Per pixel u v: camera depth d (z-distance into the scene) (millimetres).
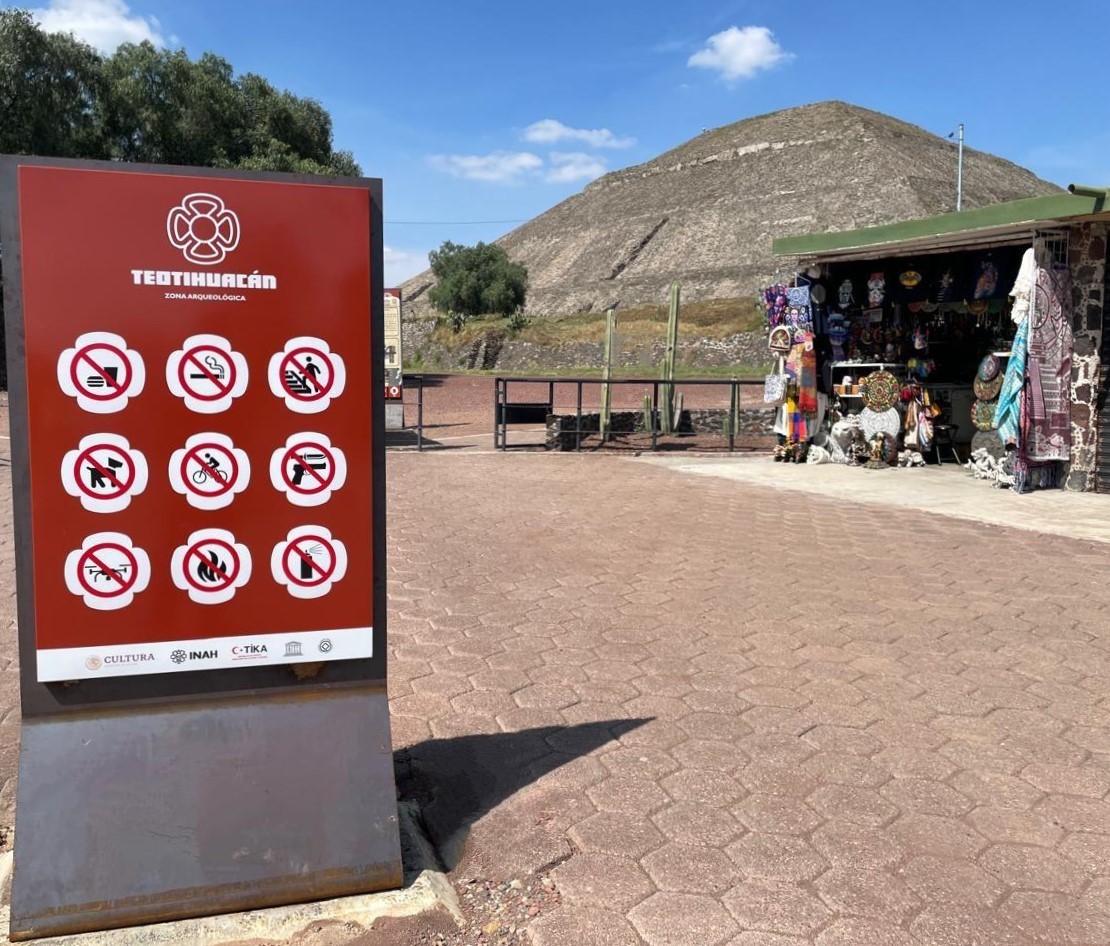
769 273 70812
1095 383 8648
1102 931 2330
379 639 2551
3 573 5594
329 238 2410
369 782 2500
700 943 2285
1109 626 4719
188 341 2318
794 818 2865
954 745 3371
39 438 2240
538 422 14328
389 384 15062
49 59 27656
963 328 11227
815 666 4172
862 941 2289
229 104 31625
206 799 2365
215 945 2240
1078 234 8594
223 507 2379
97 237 2238
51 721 2316
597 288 84875
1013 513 7754
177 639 2369
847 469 10539
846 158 94188
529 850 2699
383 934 2309
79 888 2244
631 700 3795
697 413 15047
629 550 6426
